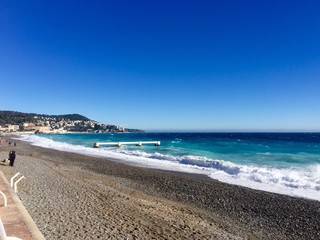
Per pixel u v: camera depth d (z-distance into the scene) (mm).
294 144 66750
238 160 35594
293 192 17953
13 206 8633
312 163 32156
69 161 33500
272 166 29703
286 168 28031
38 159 31906
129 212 11797
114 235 8953
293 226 12055
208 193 17641
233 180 21938
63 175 20750
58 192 14242
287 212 13922
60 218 10031
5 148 51219
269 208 14539
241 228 11547
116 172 25516
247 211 14055
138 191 17672
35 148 53594
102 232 9094
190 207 14391
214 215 13188
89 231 9047
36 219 9602
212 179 22406
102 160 35406
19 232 6617
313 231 11523
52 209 11023
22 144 65125
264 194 17375
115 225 9938
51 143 70938
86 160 35094
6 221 7324
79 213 10883
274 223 12391
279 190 18531
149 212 12156
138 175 23969
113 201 13469
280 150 50250
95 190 15766
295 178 21875
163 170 27141
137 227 9969
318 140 86188
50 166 25969
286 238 10766
